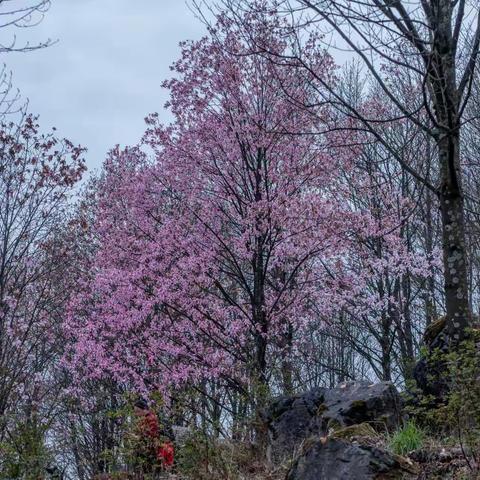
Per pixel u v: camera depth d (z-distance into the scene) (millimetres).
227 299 13008
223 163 13570
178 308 13125
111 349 13383
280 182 13227
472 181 18984
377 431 7059
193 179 13727
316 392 8141
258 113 13055
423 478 5000
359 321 17406
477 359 5082
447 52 6430
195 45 13375
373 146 15828
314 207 12578
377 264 13703
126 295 13070
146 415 6797
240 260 13836
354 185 15164
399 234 14906
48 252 16047
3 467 6879
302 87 12773
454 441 5586
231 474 6746
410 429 5926
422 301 18719
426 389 7145
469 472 4852
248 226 12961
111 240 14141
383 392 7453
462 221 6773
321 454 5359
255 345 12812
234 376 12461
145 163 15750
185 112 13570
